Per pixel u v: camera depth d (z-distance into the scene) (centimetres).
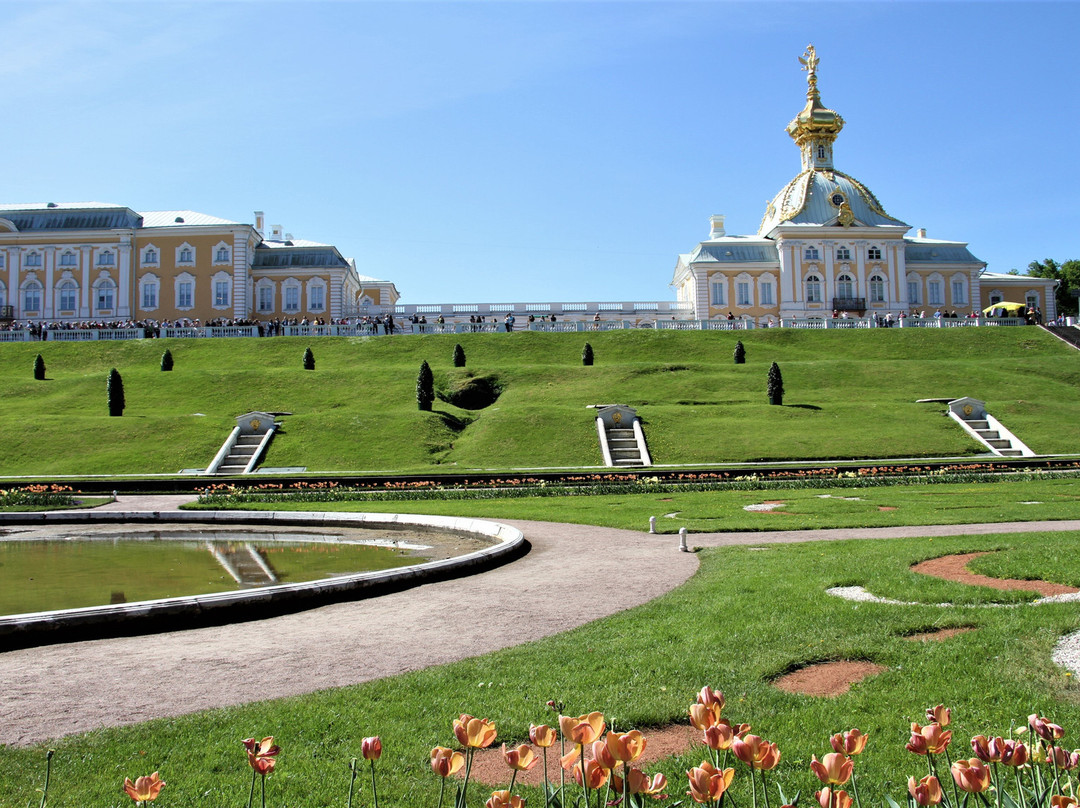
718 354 6016
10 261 7825
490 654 855
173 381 5044
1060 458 3169
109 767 582
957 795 473
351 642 934
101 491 2972
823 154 8831
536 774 574
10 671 831
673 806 443
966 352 6019
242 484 2956
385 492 2742
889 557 1310
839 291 8219
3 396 4806
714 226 9169
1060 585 1084
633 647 855
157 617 999
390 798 533
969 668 747
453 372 5222
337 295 8031
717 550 1531
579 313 8062
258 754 392
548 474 2964
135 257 7850
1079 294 8388
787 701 687
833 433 3922
